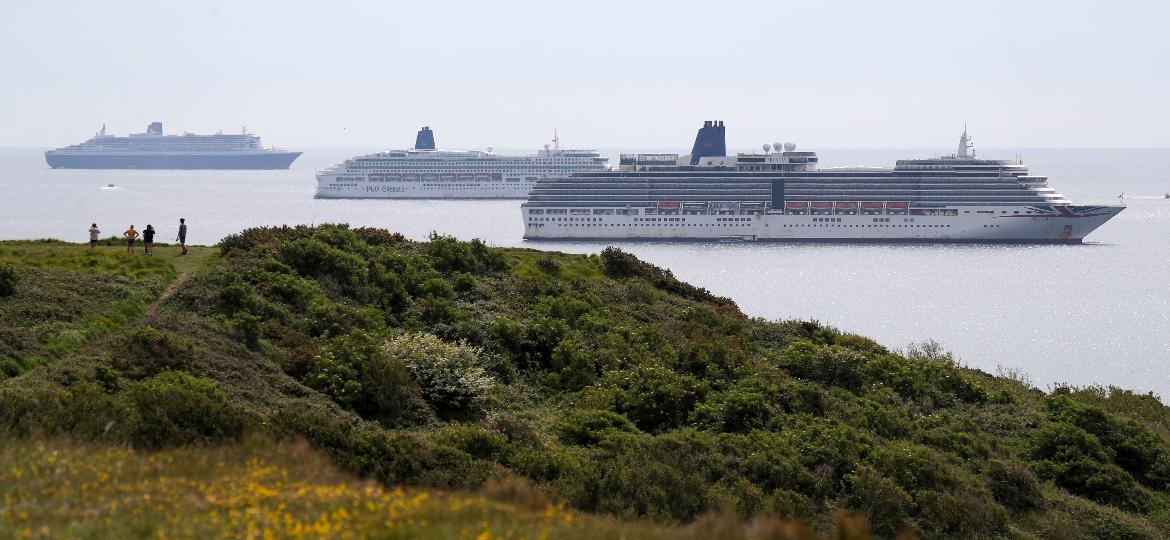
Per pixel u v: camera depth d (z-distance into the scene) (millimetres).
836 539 80812
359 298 193000
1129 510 146500
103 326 147875
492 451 123062
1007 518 131625
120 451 91562
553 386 168375
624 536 78062
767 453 135500
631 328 199500
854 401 172125
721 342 192625
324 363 147875
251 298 171750
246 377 138250
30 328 139500
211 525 72250
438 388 149375
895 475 135375
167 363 133250
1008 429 171625
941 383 190875
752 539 79688
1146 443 164875
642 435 143500
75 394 108875
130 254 196125
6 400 101625
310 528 72812
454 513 80938
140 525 70438
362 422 134875
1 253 189125
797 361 189750
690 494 116125
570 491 111062
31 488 78062
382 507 80625
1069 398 186625
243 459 94938
